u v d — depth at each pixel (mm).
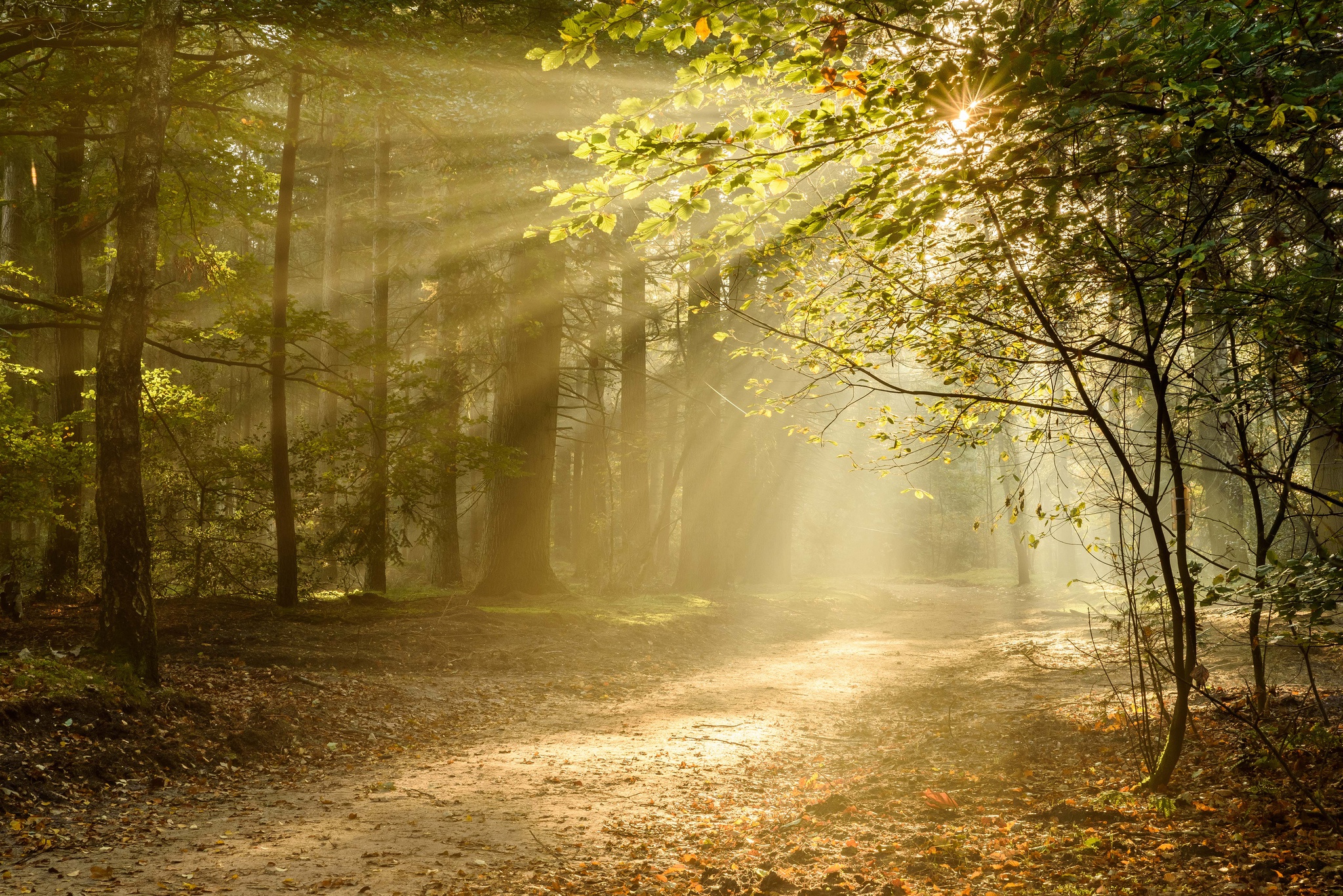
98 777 7645
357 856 5875
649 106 4645
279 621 16688
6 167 24594
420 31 14688
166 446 20359
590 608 20516
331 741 9891
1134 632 7094
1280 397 6180
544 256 19875
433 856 5891
